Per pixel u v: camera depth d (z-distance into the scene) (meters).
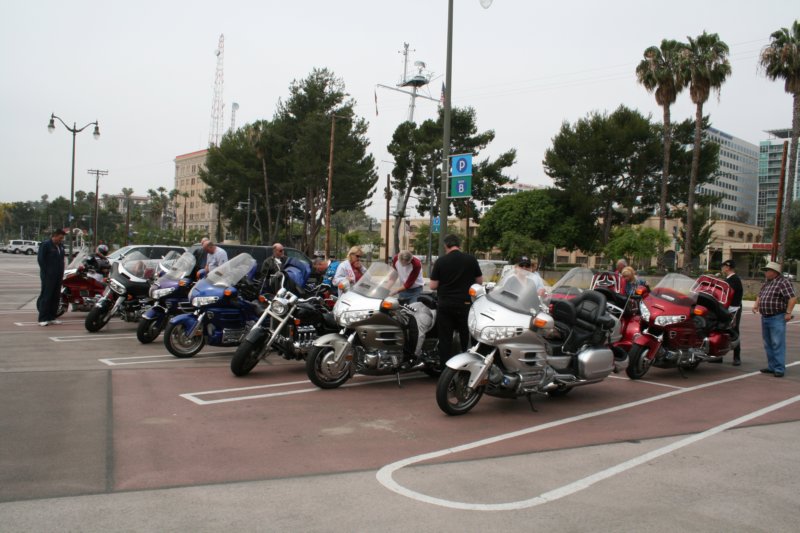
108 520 3.80
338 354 7.62
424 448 5.48
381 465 4.98
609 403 7.57
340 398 7.34
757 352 12.57
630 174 45.78
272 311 8.23
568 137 47.19
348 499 4.25
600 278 10.45
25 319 13.88
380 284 7.89
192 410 6.52
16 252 82.00
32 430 5.62
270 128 49.94
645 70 35.59
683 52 33.88
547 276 41.06
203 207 139.00
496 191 49.22
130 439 5.45
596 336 7.64
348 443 5.56
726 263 10.90
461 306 7.69
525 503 4.25
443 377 6.49
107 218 130.38
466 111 46.59
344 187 47.97
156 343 10.85
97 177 67.62
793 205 75.19
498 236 52.94
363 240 82.94
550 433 6.11
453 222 75.50
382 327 7.77
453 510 4.10
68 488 4.30
